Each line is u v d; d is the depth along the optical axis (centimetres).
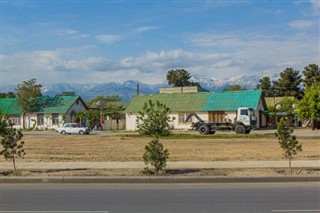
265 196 1176
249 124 4919
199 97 6688
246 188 1331
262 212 964
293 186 1369
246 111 4962
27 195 1212
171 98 6812
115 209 1006
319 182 1452
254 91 6581
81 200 1128
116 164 1816
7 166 1770
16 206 1047
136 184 1435
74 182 1462
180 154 2273
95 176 1490
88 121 7119
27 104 7638
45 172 1600
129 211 982
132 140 3569
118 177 1464
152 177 1461
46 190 1308
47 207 1033
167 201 1108
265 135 4053
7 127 1686
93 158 2098
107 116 7319
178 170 1619
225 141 3319
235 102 6444
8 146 1562
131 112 6781
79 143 3256
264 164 1772
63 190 1307
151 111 4031
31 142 3384
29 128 7150
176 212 968
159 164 1543
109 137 4016
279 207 1020
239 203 1073
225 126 4844
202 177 1463
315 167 1677
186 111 6500
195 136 3956
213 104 6488
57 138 3947
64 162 1903
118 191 1284
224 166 1720
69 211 986
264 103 6800
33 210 998
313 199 1125
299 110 4953
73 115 7694
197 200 1120
